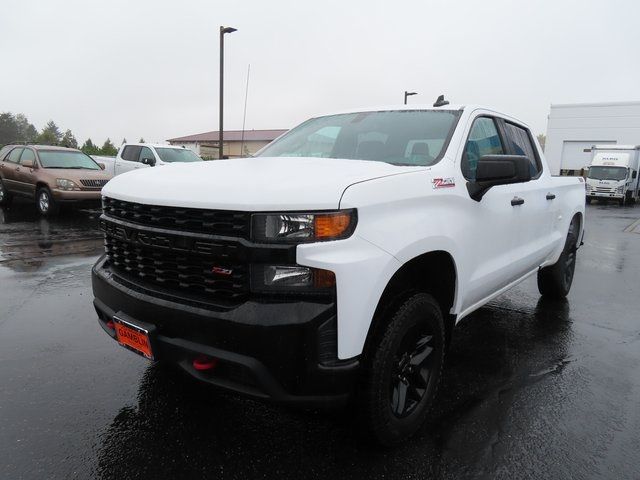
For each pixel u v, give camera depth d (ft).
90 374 10.96
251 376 7.10
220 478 7.67
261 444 8.55
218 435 8.79
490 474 7.93
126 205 8.64
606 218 57.16
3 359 11.62
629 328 15.25
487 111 12.17
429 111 11.50
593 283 21.59
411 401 8.92
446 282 9.62
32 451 8.18
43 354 11.96
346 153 11.05
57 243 27.02
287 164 9.03
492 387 10.97
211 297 7.54
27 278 19.11
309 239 6.89
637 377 11.66
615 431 9.26
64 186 36.78
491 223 10.82
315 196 6.97
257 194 7.03
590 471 8.07
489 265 11.10
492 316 16.14
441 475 7.88
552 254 15.93
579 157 117.08
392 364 7.96
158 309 7.71
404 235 7.81
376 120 11.82
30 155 39.93
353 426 8.21
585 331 14.88
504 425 9.38
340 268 6.87
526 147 14.42
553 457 8.41
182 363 7.74
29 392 10.11
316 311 6.83
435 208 8.85
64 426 8.95
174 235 7.65
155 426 9.02
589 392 10.82
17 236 29.22
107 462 7.98
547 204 14.49
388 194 7.77
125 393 10.18
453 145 10.13
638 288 20.79
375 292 7.26
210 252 7.27
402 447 8.58
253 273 7.02
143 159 50.16
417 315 8.32
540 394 10.67
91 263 22.04
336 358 7.09
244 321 6.86
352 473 7.86
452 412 9.84
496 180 9.73
